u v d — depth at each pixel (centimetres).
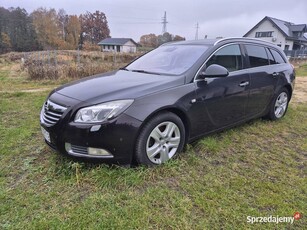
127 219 200
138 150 258
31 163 283
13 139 344
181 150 301
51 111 267
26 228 190
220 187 243
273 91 415
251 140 359
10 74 1546
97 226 192
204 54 319
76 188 237
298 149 335
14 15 5978
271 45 431
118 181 243
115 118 241
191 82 294
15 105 531
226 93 328
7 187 239
